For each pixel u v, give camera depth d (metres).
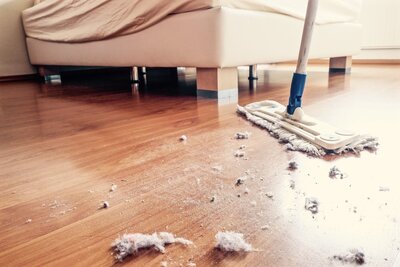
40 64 2.10
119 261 0.29
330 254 0.29
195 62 1.13
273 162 0.52
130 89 1.55
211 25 1.05
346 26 1.82
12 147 0.66
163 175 0.48
